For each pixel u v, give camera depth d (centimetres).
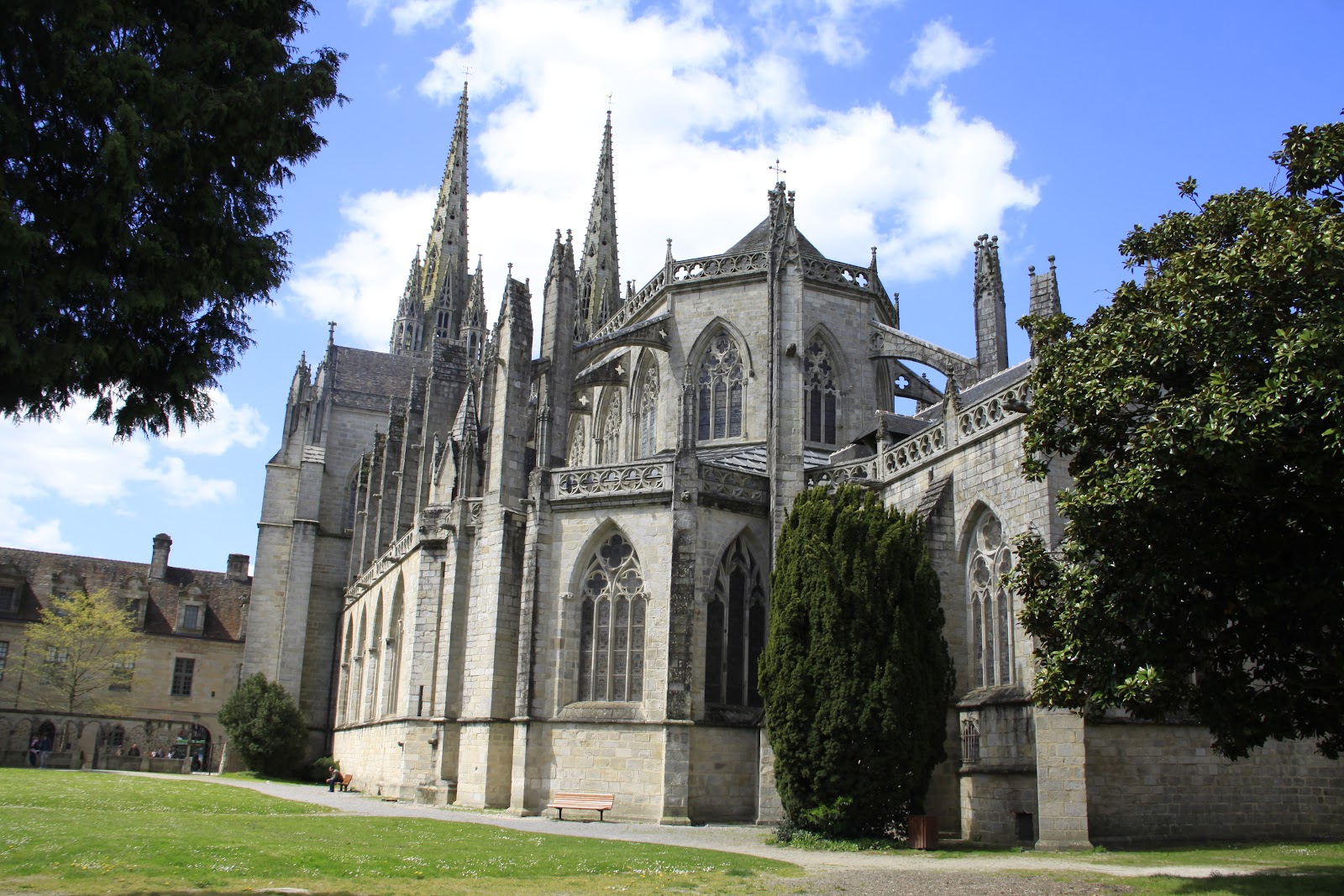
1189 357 2209
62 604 8812
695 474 4391
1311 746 3488
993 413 3747
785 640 3500
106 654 9050
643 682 4288
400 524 6744
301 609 8519
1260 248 2131
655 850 2864
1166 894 2106
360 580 7612
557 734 4375
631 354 6150
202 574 10294
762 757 4003
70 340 1780
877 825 3284
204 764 9431
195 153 1877
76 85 1719
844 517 3516
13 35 1686
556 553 4600
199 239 1927
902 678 3312
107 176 1725
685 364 5772
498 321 5294
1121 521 2180
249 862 2308
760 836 3588
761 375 5594
